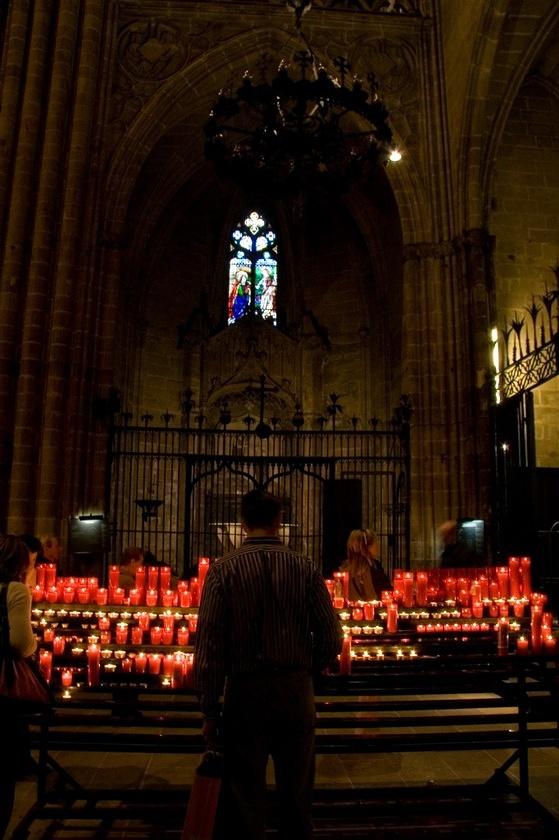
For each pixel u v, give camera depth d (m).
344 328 24.97
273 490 23.12
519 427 14.16
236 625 3.98
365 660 6.18
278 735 3.89
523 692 5.66
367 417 23.75
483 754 7.01
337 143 10.19
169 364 23.97
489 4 15.59
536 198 18.91
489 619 7.50
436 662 6.13
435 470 16.16
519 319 18.02
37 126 15.74
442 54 18.31
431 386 16.59
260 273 25.86
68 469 14.69
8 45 16.22
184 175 21.53
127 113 17.44
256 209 26.16
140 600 7.79
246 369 24.25
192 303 24.95
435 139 17.78
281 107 10.21
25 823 5.00
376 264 24.08
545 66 19.03
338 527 17.55
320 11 18.09
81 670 6.02
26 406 14.43
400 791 5.52
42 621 7.33
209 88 18.30
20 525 13.95
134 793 5.39
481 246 16.84
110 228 16.75
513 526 14.20
